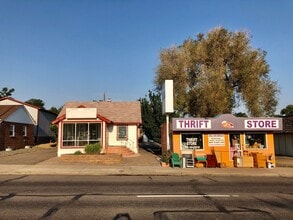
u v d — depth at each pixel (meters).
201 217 8.14
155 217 8.09
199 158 21.33
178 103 34.59
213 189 12.61
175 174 17.89
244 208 9.18
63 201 9.98
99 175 17.42
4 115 35.53
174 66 35.28
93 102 37.81
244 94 32.75
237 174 18.00
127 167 20.33
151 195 11.11
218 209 9.03
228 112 32.59
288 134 33.97
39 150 35.12
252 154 22.14
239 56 33.50
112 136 33.41
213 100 31.25
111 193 11.47
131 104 37.09
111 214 8.37
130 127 33.69
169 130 24.66
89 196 10.84
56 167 19.84
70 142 28.92
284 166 22.88
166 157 21.91
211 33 34.31
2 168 19.14
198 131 22.44
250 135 22.72
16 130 38.03
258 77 32.91
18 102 42.97
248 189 12.69
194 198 10.60
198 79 33.12
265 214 8.49
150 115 43.88
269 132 22.64
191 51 35.34
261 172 18.69
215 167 21.31
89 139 29.12
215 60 33.56
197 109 33.81
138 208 9.09
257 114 32.66
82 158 23.06
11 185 13.34
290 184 14.27
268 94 33.00
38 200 10.13
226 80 34.00
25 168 19.16
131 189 12.41
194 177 16.81
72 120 29.06
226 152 22.34
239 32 34.06
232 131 22.56
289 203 9.92
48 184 13.65
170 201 10.09
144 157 28.19
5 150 34.00
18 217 8.02
